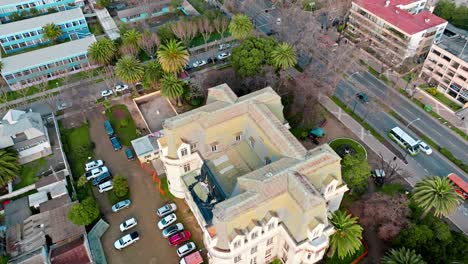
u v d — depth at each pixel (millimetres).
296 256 63594
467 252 70000
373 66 124062
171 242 74750
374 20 125938
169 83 100625
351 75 119812
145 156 90125
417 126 102750
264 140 70938
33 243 72875
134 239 75312
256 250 65562
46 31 127375
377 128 102125
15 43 128000
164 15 148250
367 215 75812
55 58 115188
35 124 92562
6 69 110500
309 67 111375
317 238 62031
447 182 70812
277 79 100688
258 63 102375
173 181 80062
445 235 70438
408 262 64250
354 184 77438
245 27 115000
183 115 74000
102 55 115750
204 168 72688
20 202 81312
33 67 112562
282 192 61094
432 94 111875
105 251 74500
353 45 129750
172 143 72875
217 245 60750
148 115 106125
